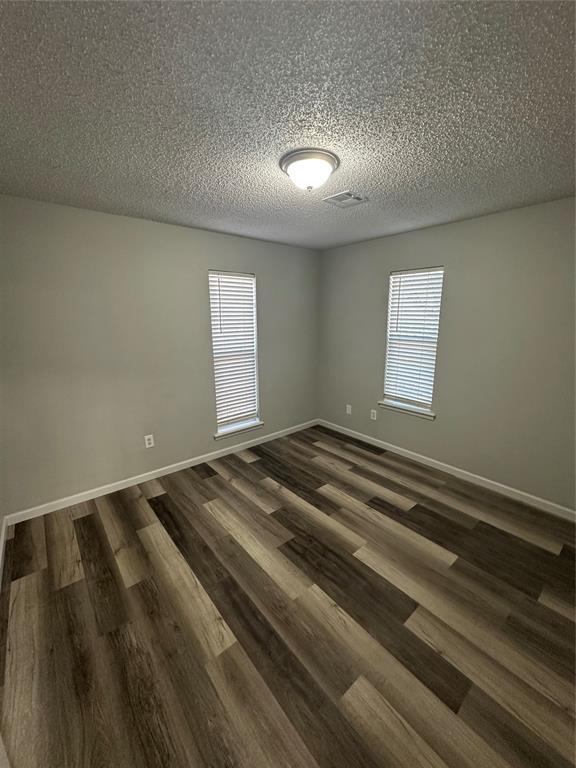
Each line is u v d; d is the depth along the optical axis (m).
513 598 1.76
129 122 1.33
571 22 0.88
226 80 1.09
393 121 1.34
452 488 2.88
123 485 2.90
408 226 2.95
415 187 2.04
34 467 2.45
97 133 1.41
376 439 3.84
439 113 1.29
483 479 2.90
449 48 0.97
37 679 1.37
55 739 1.18
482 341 2.77
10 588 1.83
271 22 0.88
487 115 1.30
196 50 0.97
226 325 3.41
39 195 2.15
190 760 1.12
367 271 3.63
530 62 1.02
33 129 1.37
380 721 1.22
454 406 3.04
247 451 3.70
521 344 2.55
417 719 1.22
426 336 3.18
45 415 2.45
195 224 2.88
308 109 1.26
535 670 1.40
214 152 1.59
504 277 2.58
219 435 3.49
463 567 1.98
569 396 2.37
